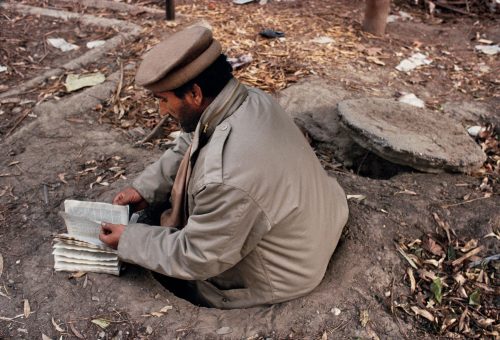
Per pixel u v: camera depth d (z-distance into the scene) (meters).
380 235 2.70
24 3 5.74
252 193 1.88
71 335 2.18
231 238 1.94
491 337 2.26
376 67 4.57
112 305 2.29
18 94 4.03
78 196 2.99
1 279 2.42
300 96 4.01
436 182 3.17
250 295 2.29
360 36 5.12
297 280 2.19
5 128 3.65
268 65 4.45
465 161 3.23
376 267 2.52
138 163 3.31
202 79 1.92
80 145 3.47
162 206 2.78
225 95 1.99
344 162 3.70
